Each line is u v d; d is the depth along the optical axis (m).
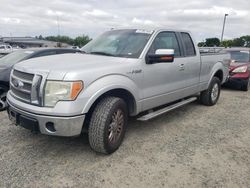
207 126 5.14
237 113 6.20
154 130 4.80
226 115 5.98
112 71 3.59
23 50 7.04
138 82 4.01
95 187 2.94
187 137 4.50
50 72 3.21
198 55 5.71
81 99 3.19
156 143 4.20
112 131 3.65
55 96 3.14
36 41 55.34
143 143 4.18
